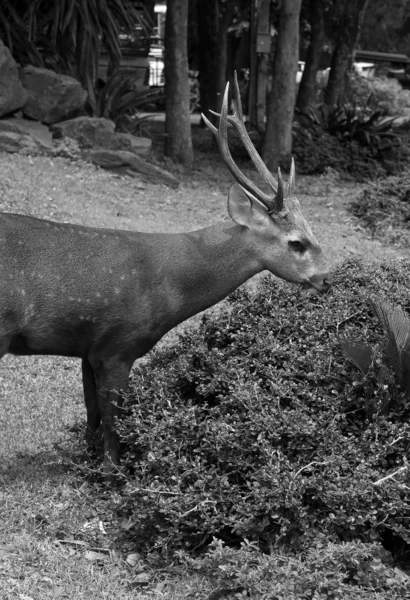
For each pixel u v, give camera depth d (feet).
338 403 25.26
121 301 25.16
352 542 22.38
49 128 82.12
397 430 24.23
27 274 24.40
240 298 31.35
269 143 96.73
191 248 26.14
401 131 111.55
